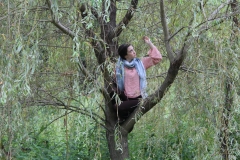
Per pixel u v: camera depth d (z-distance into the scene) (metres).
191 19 4.59
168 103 5.64
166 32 4.73
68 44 5.11
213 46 4.60
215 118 4.79
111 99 4.81
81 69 4.51
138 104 5.02
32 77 4.77
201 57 4.78
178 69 4.73
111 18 5.33
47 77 5.17
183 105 5.07
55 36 5.19
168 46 4.79
